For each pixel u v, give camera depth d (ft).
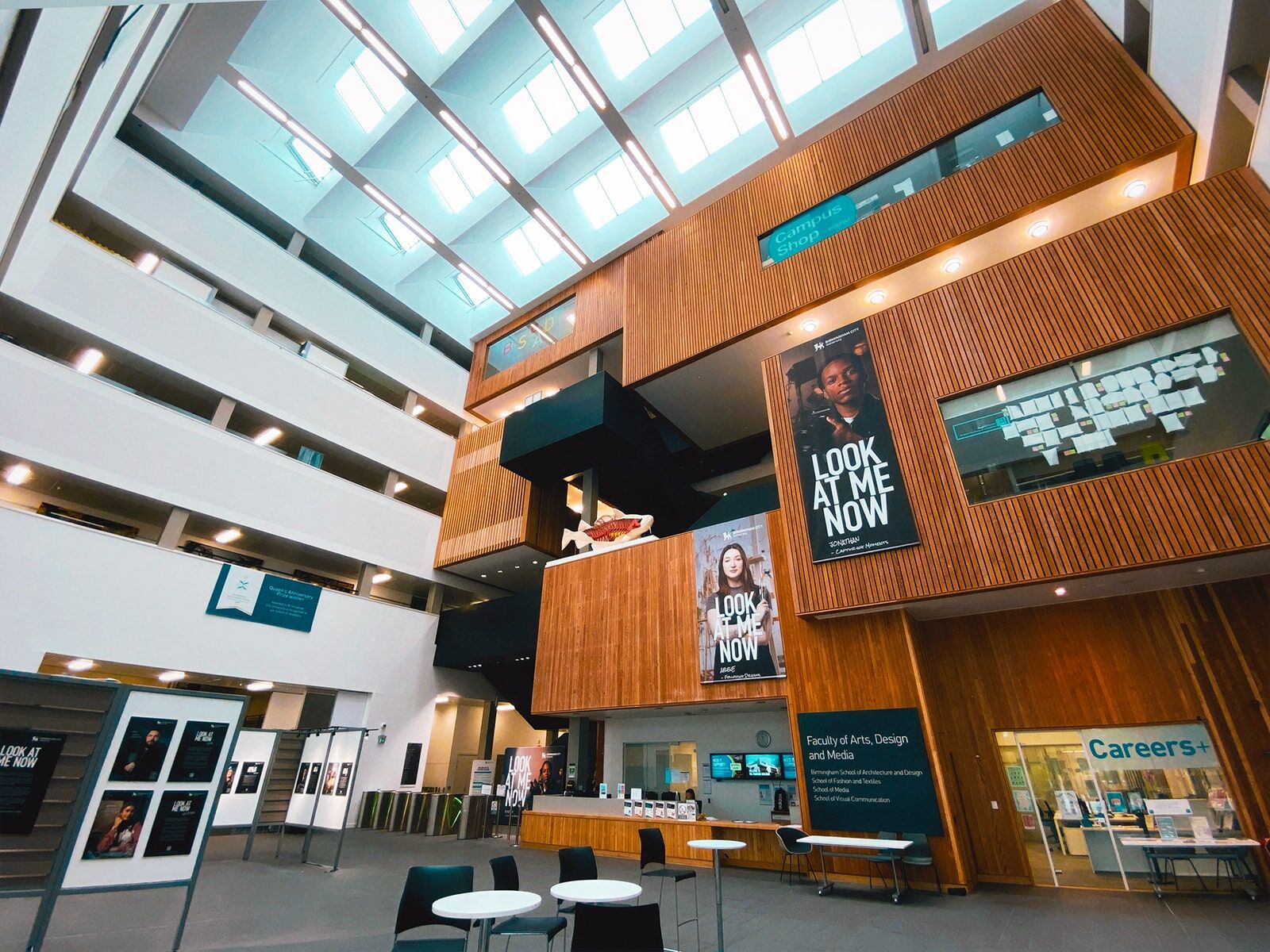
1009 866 26.53
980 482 26.86
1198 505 22.00
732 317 40.91
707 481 58.59
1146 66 30.37
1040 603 28.25
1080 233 27.48
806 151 41.83
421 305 67.41
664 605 37.83
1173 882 24.07
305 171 58.59
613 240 55.52
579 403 46.39
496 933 14.29
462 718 68.54
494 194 54.65
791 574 30.99
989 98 34.50
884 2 42.39
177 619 41.55
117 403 41.34
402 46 42.39
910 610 29.55
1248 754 23.50
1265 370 22.00
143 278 44.93
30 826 13.41
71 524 37.86
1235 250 23.81
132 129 49.85
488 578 63.46
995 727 28.48
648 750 40.68
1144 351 24.89
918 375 30.04
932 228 33.68
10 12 12.75
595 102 44.24
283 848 35.83
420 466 62.39
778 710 35.96
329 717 53.11
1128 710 25.96
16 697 13.69
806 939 17.95
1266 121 21.50
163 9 29.04
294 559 56.18
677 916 20.04
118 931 17.08
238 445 47.85
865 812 26.58
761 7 39.40
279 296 54.65
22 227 27.48
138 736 15.44
